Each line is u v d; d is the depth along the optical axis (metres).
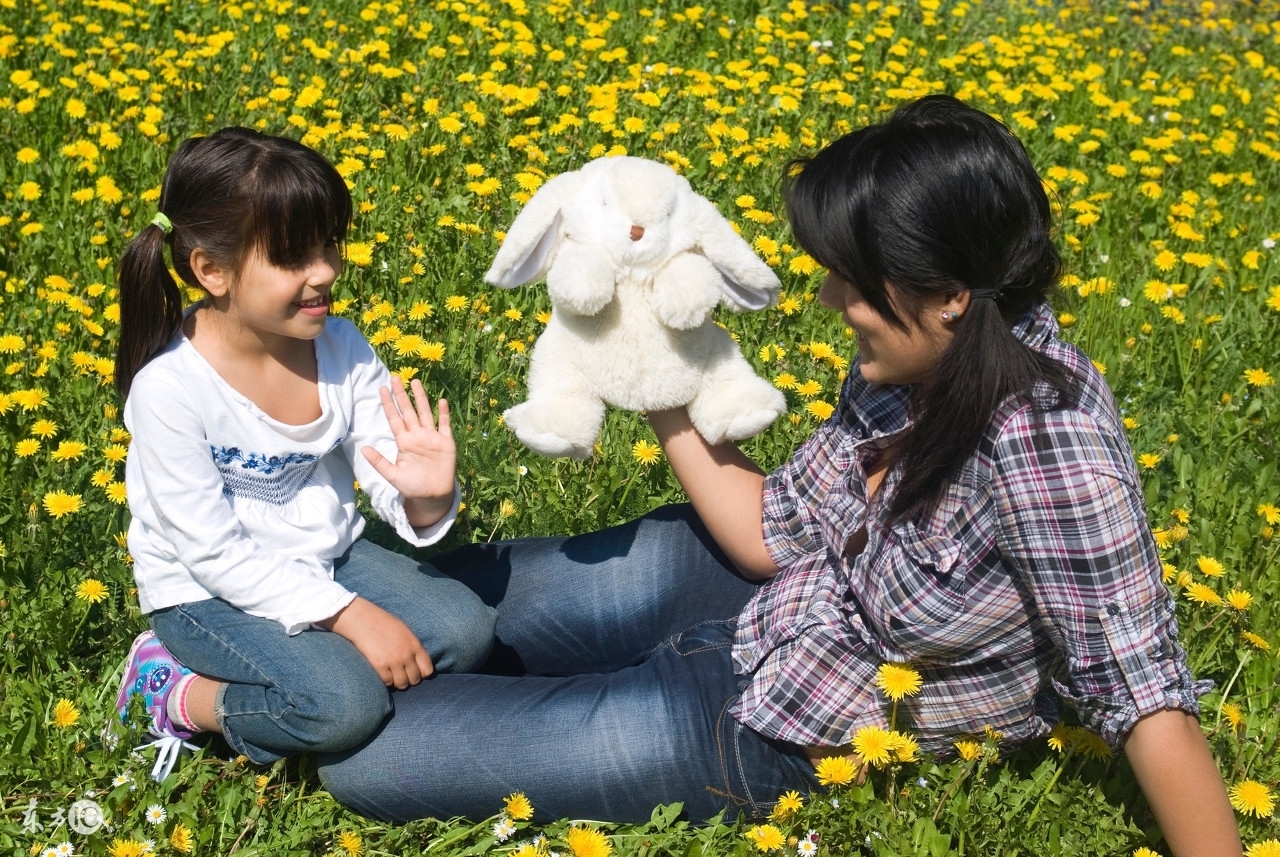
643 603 2.36
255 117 5.14
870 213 1.69
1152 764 1.78
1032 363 1.72
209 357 2.19
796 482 2.19
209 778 2.19
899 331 1.79
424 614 2.26
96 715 2.31
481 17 6.03
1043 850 2.04
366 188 4.41
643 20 6.69
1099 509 1.70
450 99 5.37
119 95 5.11
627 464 3.05
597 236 1.91
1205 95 6.98
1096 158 5.68
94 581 2.50
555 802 2.08
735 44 6.56
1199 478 3.21
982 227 1.67
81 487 2.89
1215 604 2.50
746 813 2.11
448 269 3.94
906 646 1.92
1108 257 4.55
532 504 2.97
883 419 2.08
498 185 4.25
